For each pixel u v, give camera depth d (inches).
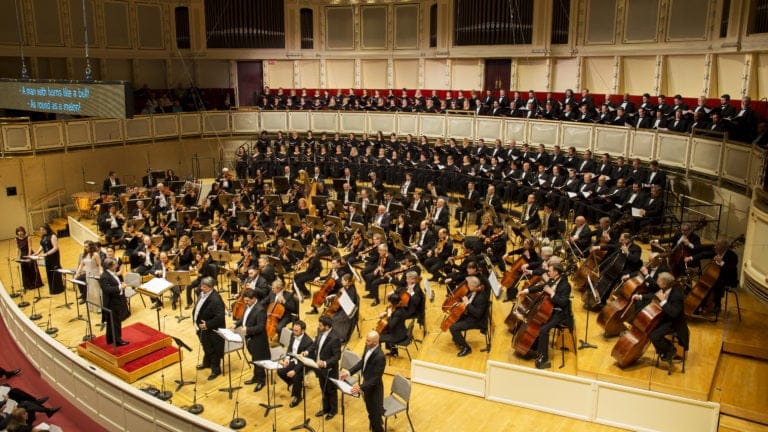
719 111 693.9
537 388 455.5
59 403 540.7
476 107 959.0
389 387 484.7
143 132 1016.2
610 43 912.3
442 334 539.2
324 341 442.0
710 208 656.4
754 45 729.0
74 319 625.3
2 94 538.0
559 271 473.7
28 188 922.7
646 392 426.3
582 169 771.4
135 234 719.7
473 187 759.7
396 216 744.3
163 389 489.1
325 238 677.9
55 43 999.6
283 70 1191.6
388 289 653.3
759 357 475.2
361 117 1064.8
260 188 916.0
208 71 1191.6
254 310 485.1
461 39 1032.8
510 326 534.0
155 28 1114.1
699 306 507.8
